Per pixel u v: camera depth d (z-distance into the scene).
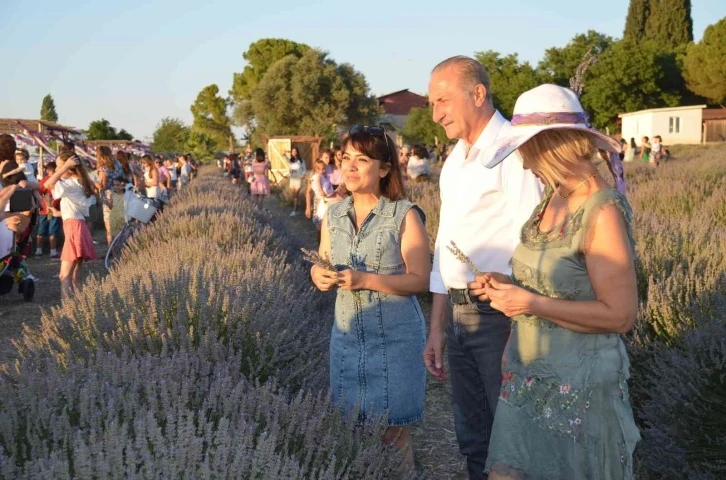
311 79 57.66
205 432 2.55
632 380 4.15
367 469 2.75
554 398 2.30
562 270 2.27
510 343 2.47
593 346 2.27
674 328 4.23
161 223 9.09
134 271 5.39
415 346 3.16
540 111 2.26
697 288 4.37
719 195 10.46
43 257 11.95
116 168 12.16
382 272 3.12
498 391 3.07
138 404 2.78
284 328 4.15
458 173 3.17
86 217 8.02
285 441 2.78
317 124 57.56
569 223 2.27
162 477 2.24
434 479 3.96
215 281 4.59
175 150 73.00
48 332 4.16
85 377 3.07
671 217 8.54
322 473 2.53
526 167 2.38
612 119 62.38
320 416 2.87
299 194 20.48
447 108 3.10
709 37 62.50
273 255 7.38
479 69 3.11
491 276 2.43
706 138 53.22
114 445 2.29
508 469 2.39
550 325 2.33
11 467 2.23
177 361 3.24
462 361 3.25
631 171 20.22
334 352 3.22
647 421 3.71
